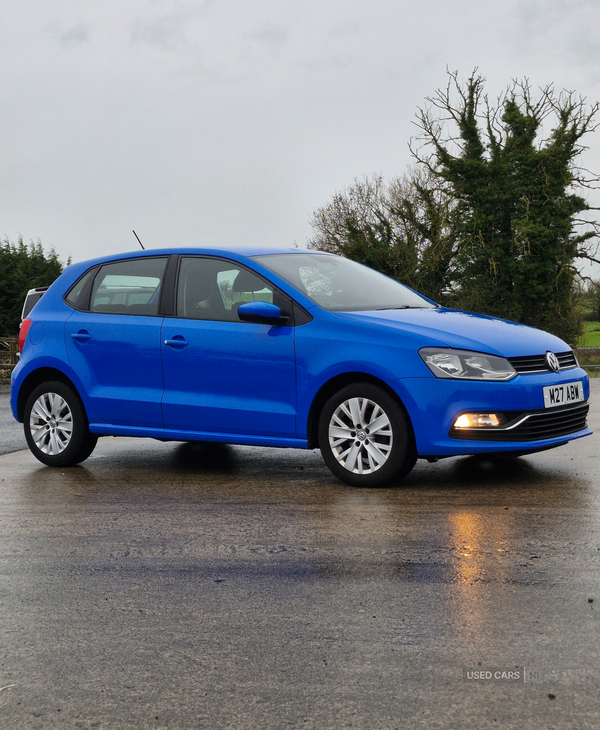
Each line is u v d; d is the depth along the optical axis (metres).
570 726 2.36
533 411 5.47
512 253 35.34
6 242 35.56
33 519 5.09
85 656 2.95
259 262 6.30
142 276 6.77
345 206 42.03
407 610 3.31
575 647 2.89
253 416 6.05
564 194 34.78
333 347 5.73
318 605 3.40
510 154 34.91
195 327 6.32
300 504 5.27
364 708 2.50
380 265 39.25
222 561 4.06
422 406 5.42
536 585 3.55
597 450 7.10
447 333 5.56
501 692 2.57
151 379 6.51
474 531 4.45
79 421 6.94
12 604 3.52
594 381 18.62
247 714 2.49
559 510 4.87
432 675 2.71
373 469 5.66
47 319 7.15
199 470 6.73
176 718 2.48
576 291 34.78
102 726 2.45
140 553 4.25
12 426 10.59
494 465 6.47
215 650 2.97
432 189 37.88
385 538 4.38
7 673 2.83
